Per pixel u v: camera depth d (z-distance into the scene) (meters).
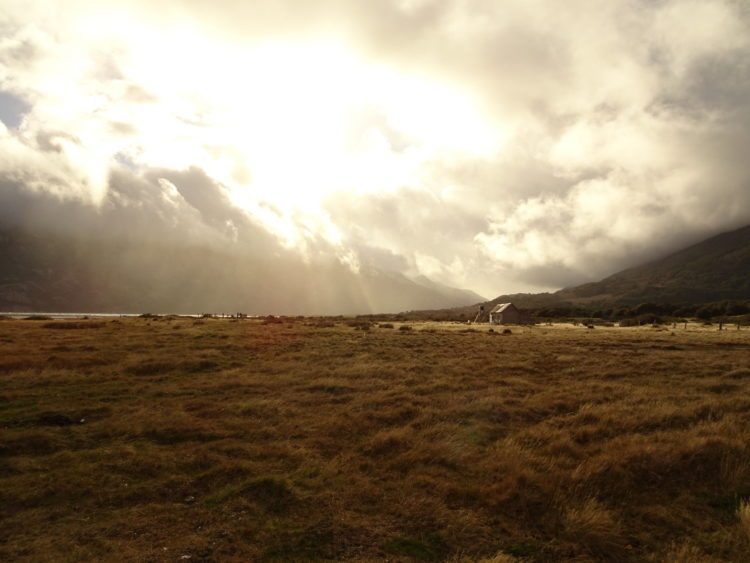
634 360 26.06
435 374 20.36
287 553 6.17
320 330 49.19
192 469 9.07
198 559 5.97
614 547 6.55
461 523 7.05
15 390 16.22
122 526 6.80
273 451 9.95
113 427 11.59
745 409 13.80
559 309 152.62
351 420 12.40
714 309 129.75
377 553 6.22
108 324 50.56
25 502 7.52
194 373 20.36
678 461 9.31
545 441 10.92
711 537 6.92
